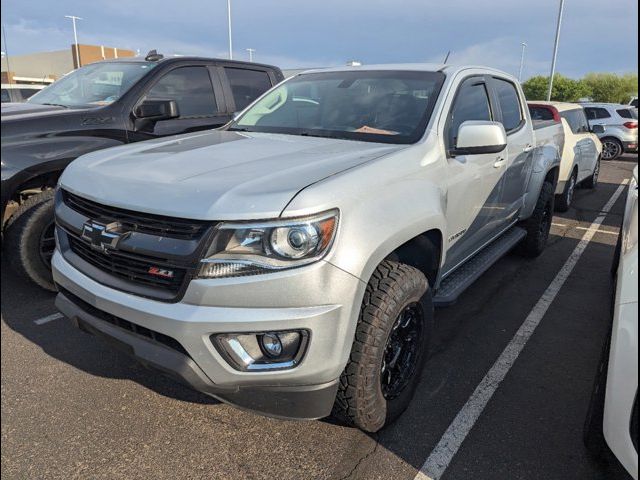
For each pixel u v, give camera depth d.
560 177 7.67
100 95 4.79
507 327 3.88
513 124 4.45
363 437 2.61
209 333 2.03
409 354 2.71
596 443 2.23
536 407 2.89
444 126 3.13
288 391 2.15
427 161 2.86
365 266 2.18
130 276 2.26
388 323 2.31
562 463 2.46
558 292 4.59
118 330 2.29
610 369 1.85
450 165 3.06
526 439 2.62
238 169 2.41
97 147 4.22
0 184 3.70
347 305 2.12
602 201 9.15
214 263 2.03
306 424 2.69
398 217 2.40
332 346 2.11
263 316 2.01
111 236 2.27
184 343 2.06
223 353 2.06
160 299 2.13
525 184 4.73
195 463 2.41
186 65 5.22
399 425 2.70
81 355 3.33
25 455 2.43
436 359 3.39
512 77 4.73
